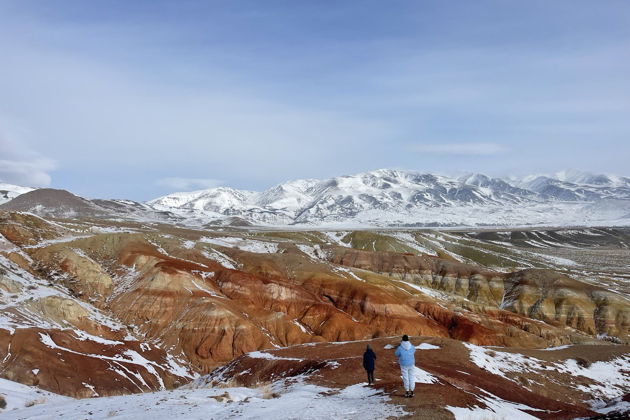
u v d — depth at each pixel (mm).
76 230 145250
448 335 121688
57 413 27625
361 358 43250
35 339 66688
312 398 27547
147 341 97562
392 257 176875
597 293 145875
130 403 28906
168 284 108750
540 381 53250
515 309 146250
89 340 77000
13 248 114625
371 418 21234
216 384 49250
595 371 59906
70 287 108438
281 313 112312
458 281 164750
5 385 44750
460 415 22016
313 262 149250
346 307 126312
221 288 119500
